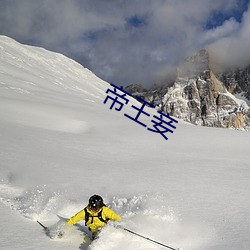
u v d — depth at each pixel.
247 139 24.09
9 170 10.37
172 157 15.95
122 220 5.93
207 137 23.98
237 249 5.13
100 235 5.37
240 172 12.30
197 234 5.84
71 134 20.69
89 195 8.35
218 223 6.46
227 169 12.90
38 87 52.50
